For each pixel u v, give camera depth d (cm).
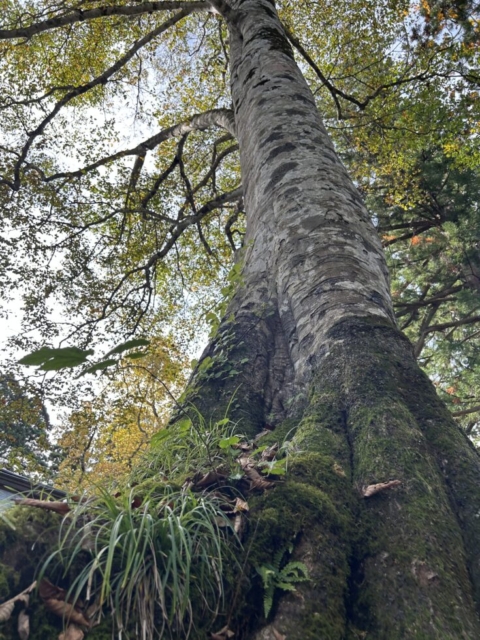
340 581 150
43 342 977
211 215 1427
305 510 167
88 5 1129
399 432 204
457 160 1011
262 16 730
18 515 141
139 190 1220
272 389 305
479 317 1036
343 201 397
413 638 132
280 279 359
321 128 499
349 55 1238
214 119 967
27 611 122
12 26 1078
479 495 182
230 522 162
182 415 289
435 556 153
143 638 122
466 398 1114
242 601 144
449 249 1055
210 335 342
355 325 278
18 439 1016
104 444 1025
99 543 142
